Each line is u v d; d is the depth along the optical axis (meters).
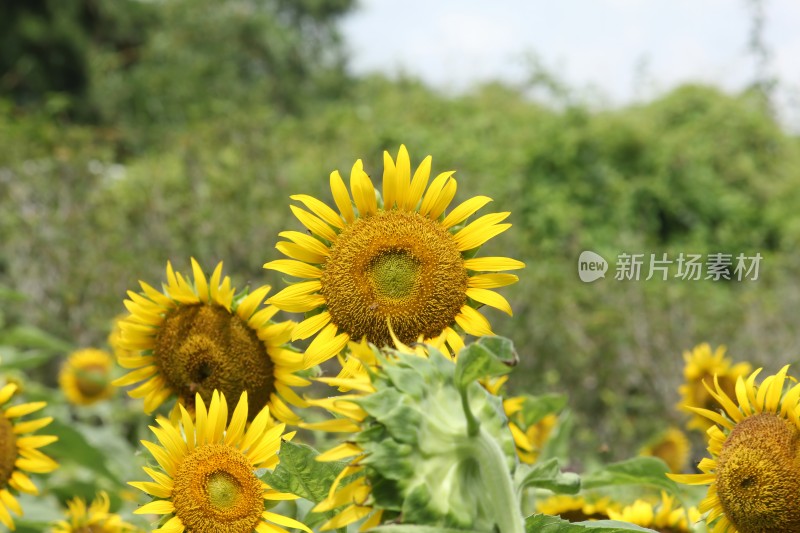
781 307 6.04
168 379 1.57
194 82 15.38
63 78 14.61
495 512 0.98
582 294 5.84
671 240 9.15
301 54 19.95
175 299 1.56
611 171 9.52
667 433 3.36
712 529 1.30
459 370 0.98
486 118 11.08
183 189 6.48
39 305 5.57
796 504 1.18
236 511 1.32
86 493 2.92
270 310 1.51
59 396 4.10
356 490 0.99
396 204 1.44
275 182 6.54
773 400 1.23
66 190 6.39
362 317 1.38
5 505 1.94
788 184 10.53
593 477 1.72
